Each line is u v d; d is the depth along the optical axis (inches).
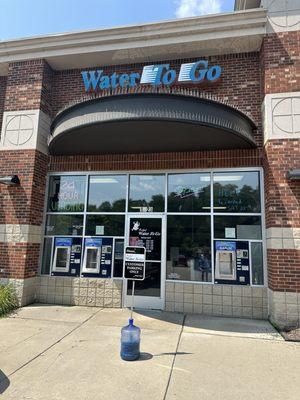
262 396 164.1
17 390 165.2
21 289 337.1
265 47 323.9
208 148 339.3
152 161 357.7
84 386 170.2
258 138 333.1
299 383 178.9
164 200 350.3
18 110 373.1
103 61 375.9
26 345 227.6
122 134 312.2
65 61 379.9
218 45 342.0
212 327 278.7
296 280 283.7
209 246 331.9
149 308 334.0
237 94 343.3
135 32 350.3
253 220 326.3
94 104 294.7
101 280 348.5
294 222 291.1
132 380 177.6
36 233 361.4
